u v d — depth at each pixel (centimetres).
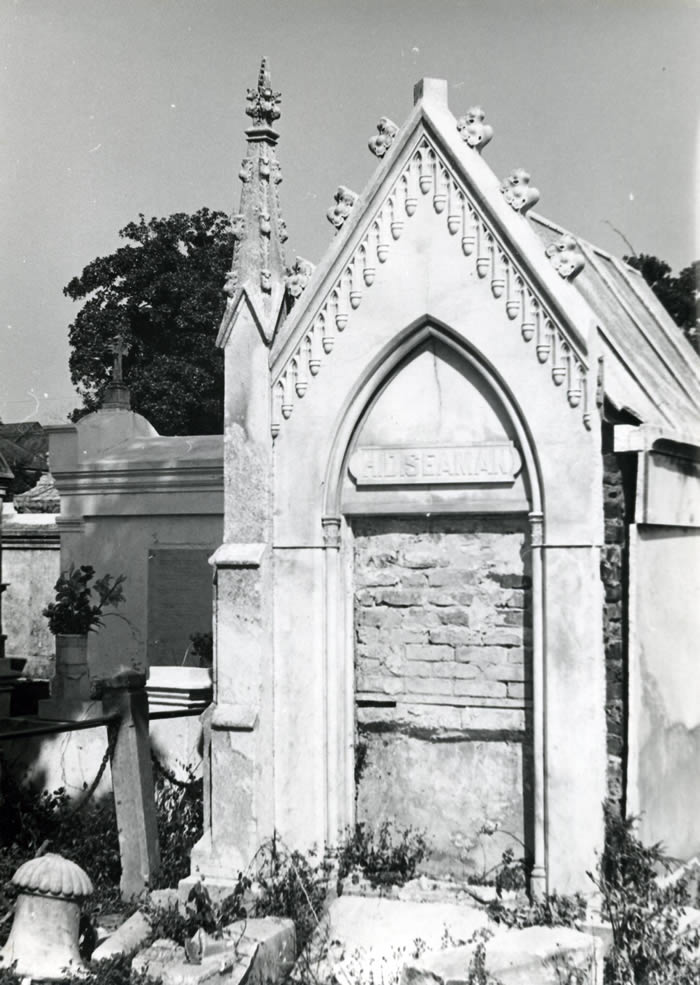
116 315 2988
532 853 904
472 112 906
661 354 1102
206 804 952
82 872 861
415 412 934
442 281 907
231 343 971
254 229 973
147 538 1664
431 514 931
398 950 851
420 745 944
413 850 938
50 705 1305
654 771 902
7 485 1466
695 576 998
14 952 835
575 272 880
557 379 870
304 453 952
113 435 1773
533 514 880
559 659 865
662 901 842
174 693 1166
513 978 759
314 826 938
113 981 788
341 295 940
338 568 952
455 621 935
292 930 859
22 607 2228
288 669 951
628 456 873
